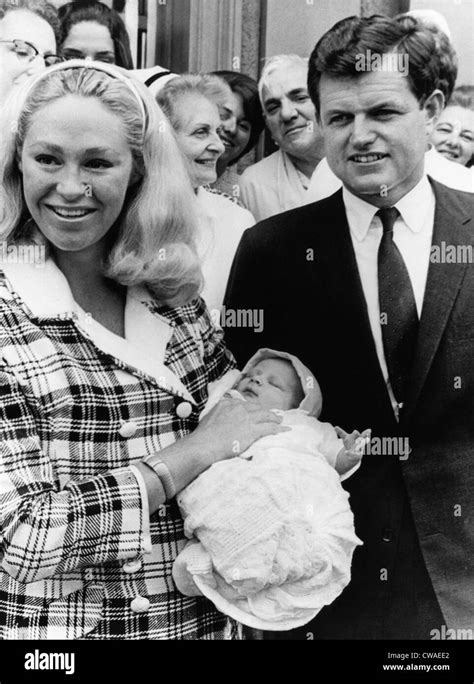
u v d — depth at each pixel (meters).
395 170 1.67
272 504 1.23
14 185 1.21
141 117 1.20
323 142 1.72
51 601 1.20
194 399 1.34
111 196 1.17
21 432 1.13
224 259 1.77
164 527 1.26
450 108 1.68
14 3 1.66
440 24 1.65
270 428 1.33
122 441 1.22
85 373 1.20
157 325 1.33
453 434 1.75
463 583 1.77
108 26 1.71
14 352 1.15
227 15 1.75
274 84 1.73
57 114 1.13
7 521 1.10
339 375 1.76
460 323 1.71
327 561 1.25
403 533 1.77
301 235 1.75
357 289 1.73
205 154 1.74
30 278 1.21
